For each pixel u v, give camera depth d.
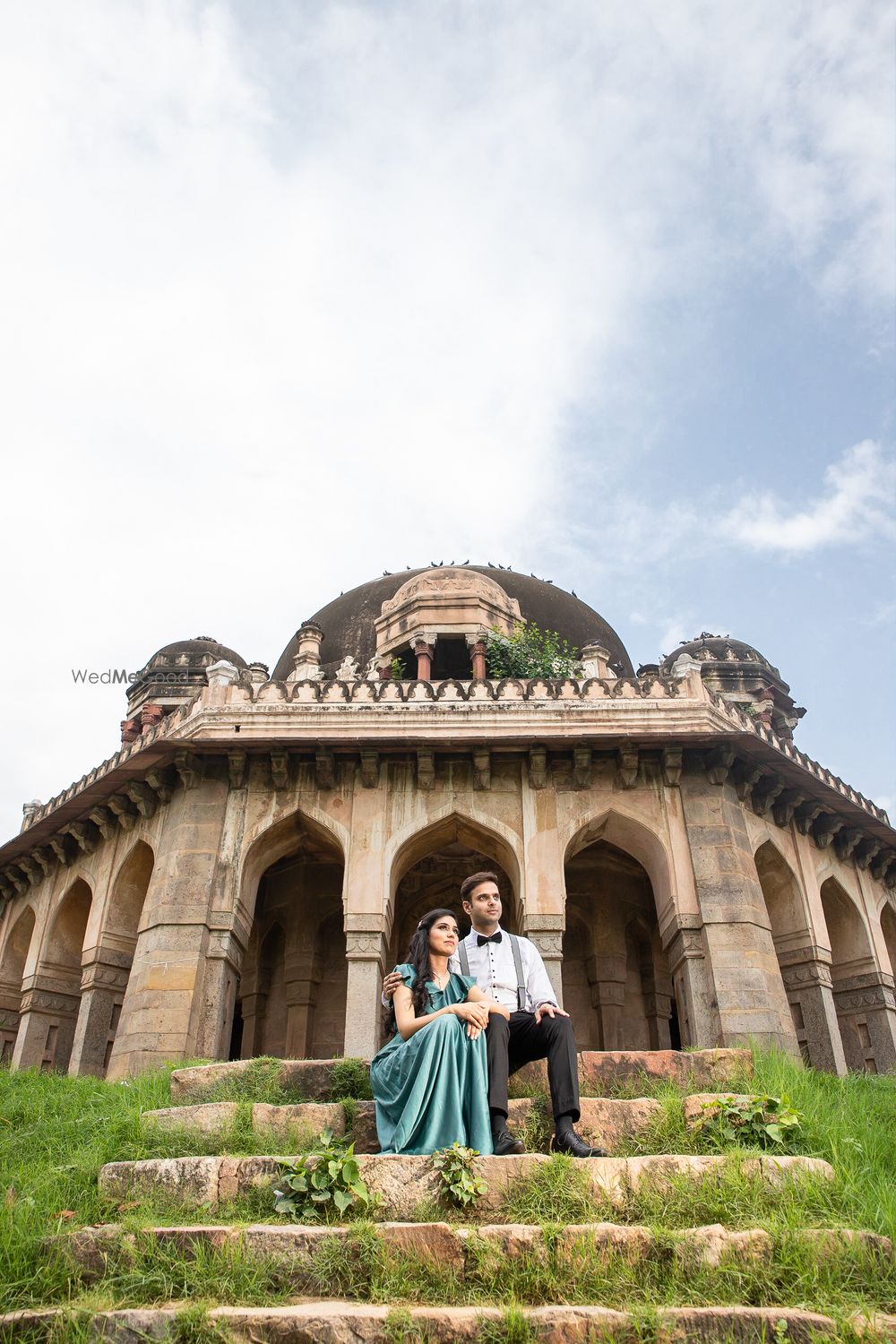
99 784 12.73
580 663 15.94
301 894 14.14
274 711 12.73
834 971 14.26
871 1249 3.24
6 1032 14.91
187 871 11.62
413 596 16.94
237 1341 2.73
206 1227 3.28
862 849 14.53
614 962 13.90
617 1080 5.00
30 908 15.09
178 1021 10.69
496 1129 3.88
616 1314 2.80
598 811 12.11
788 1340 2.75
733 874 11.63
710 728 12.78
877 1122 5.38
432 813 12.11
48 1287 3.14
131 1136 4.48
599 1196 3.49
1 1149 5.03
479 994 4.27
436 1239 3.15
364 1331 2.75
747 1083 4.95
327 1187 3.50
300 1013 13.48
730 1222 3.38
